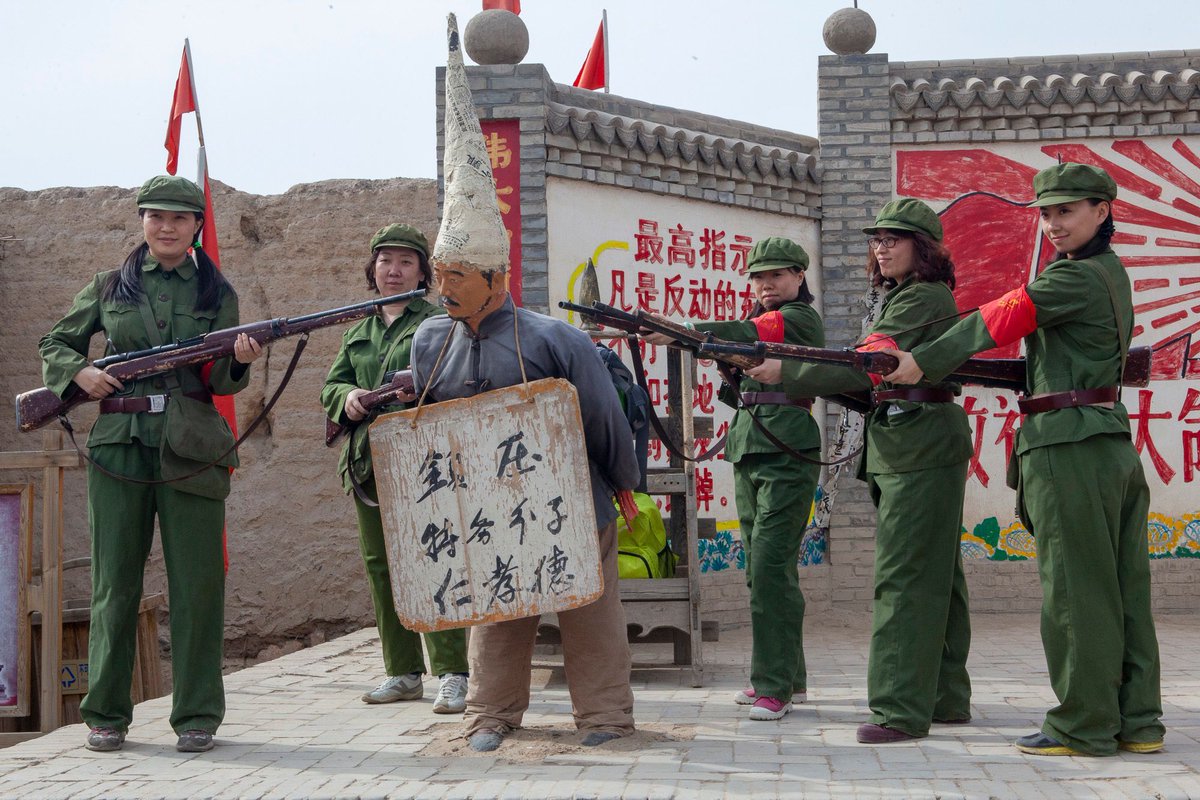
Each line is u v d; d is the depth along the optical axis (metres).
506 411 4.10
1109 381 4.25
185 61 9.04
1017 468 4.49
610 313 4.27
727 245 8.94
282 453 9.47
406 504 4.18
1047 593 4.23
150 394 4.66
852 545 9.00
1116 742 4.20
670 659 7.02
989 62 9.30
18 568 6.21
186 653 4.58
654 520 6.33
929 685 4.52
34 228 10.03
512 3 8.98
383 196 9.66
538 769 4.03
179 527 4.62
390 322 5.59
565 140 8.18
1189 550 8.95
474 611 4.11
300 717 5.22
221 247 9.73
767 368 4.54
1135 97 9.01
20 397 4.70
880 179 9.20
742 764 4.07
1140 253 9.05
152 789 3.90
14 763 4.35
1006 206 9.12
